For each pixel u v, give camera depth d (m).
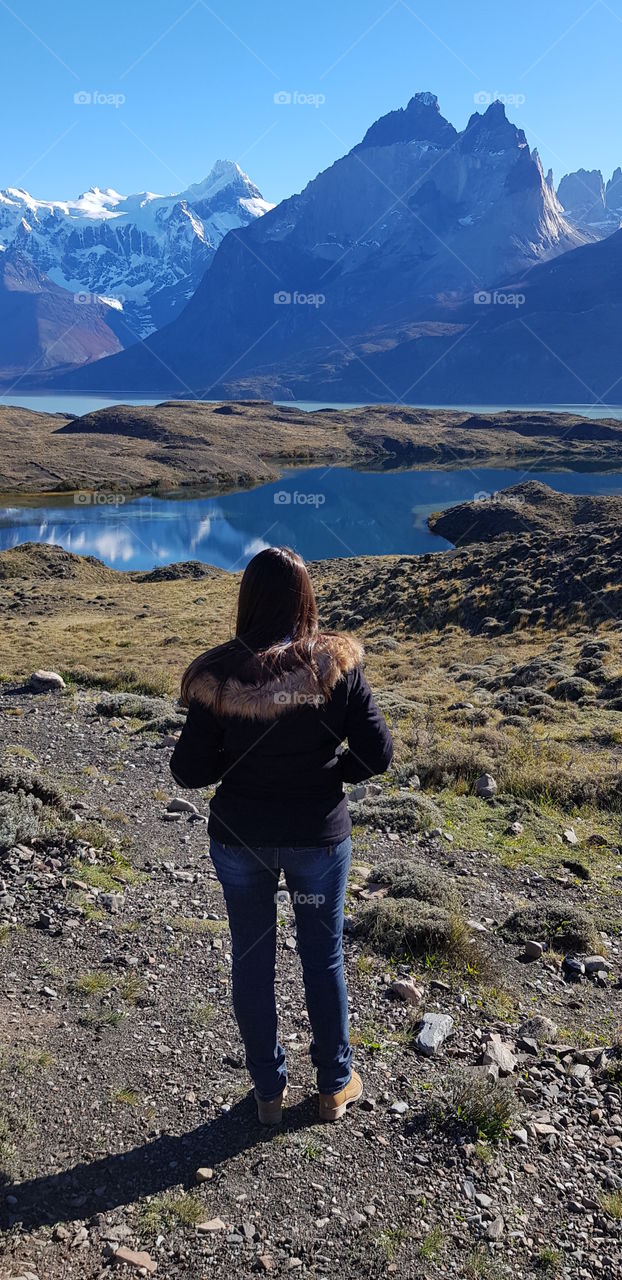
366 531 113.94
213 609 48.84
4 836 6.54
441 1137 3.54
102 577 76.88
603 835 8.34
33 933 5.29
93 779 9.62
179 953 5.22
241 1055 4.12
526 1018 4.71
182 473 189.62
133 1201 3.11
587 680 19.27
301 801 3.08
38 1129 3.45
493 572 42.56
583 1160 3.48
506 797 9.45
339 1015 3.47
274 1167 3.31
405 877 6.51
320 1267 2.87
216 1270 2.83
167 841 7.73
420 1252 2.94
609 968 5.43
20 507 147.75
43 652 30.55
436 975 5.09
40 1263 2.79
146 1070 3.93
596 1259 2.95
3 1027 4.14
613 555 38.53
